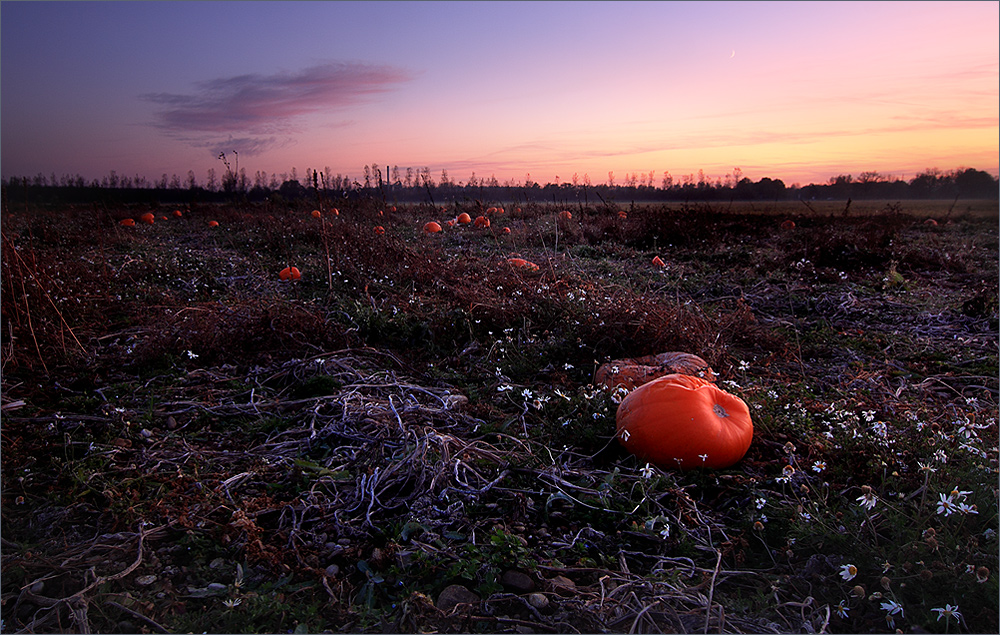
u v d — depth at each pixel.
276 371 4.84
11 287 5.28
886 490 2.97
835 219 15.66
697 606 2.29
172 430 3.84
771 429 3.67
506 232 13.26
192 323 5.34
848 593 2.27
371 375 4.58
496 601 2.29
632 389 4.23
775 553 2.60
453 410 4.00
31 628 2.09
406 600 2.26
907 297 7.64
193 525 2.72
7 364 4.58
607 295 6.29
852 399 4.14
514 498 2.97
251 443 3.67
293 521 2.79
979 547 2.30
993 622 2.04
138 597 2.29
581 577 2.46
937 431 3.38
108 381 4.62
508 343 5.28
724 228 14.40
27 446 3.44
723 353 4.95
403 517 2.81
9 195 8.66
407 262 8.17
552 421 3.91
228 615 2.19
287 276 8.12
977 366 5.08
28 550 2.53
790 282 8.72
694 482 3.19
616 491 3.00
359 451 3.45
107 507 2.89
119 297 6.74
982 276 8.81
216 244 12.16
